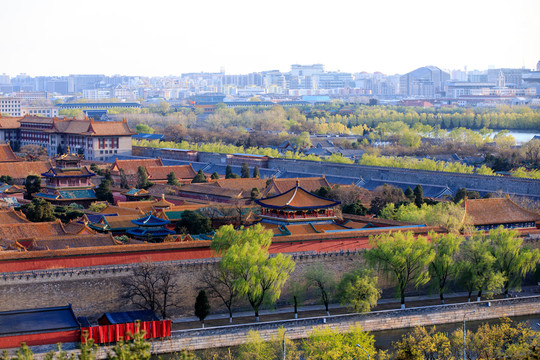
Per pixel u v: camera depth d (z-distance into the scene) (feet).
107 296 574.56
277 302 622.95
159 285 587.27
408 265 621.72
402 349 506.89
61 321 527.81
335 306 626.23
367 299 590.96
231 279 602.85
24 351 386.93
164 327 532.32
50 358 406.82
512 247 652.89
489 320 620.49
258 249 590.14
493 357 495.82
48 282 559.38
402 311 596.70
